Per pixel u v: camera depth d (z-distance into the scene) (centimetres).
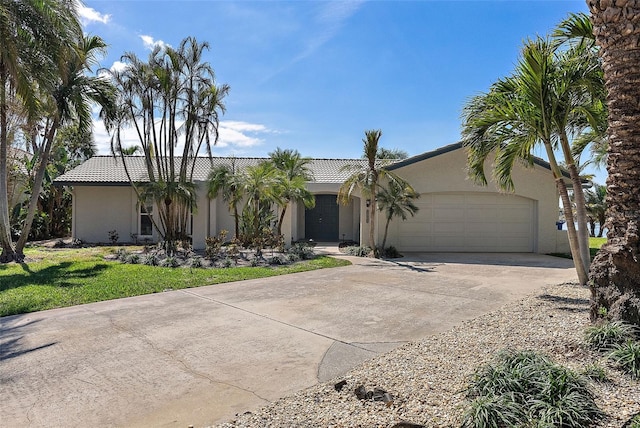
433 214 1661
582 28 730
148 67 1538
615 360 392
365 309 709
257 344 524
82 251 1633
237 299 788
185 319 645
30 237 2147
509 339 497
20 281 955
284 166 1856
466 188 1644
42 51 1174
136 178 1905
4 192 1327
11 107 1430
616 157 488
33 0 1121
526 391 329
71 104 1380
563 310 635
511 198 1664
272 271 1125
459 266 1256
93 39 1412
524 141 842
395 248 1583
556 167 816
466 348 478
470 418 301
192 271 1117
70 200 2439
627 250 459
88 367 447
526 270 1175
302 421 320
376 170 1495
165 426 324
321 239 2198
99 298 789
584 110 762
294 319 645
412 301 770
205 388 394
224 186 1672
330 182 1969
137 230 1975
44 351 498
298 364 455
